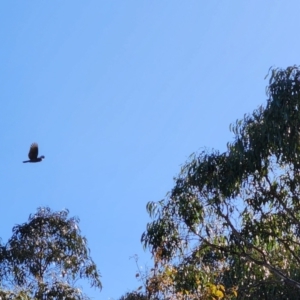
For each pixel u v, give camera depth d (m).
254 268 15.91
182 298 15.15
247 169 15.17
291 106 14.19
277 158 14.57
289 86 14.30
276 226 15.77
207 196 15.98
